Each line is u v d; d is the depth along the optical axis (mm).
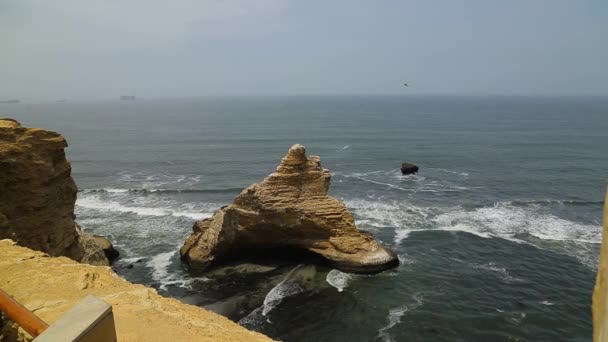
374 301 28016
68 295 11648
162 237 39781
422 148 97438
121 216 46125
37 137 23094
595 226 41938
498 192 56438
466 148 96500
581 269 32250
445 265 33156
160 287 30234
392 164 78812
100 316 5781
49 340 5230
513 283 30156
